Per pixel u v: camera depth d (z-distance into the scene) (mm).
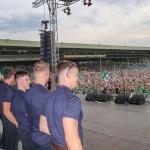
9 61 79562
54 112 2137
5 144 4285
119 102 10922
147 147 5477
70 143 1976
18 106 3434
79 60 109812
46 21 14664
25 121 3408
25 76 3643
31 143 3359
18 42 71500
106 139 6242
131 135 6371
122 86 27141
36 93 3021
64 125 2023
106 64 114688
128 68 101250
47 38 14758
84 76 54812
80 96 14492
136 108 9641
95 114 9219
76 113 2039
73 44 89750
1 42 67562
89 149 5629
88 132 6969
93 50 102250
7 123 4238
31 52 81375
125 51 123000
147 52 138750
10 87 4199
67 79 2285
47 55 14836
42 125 2668
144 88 25078
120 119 8133
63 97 2125
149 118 7898
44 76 3131
